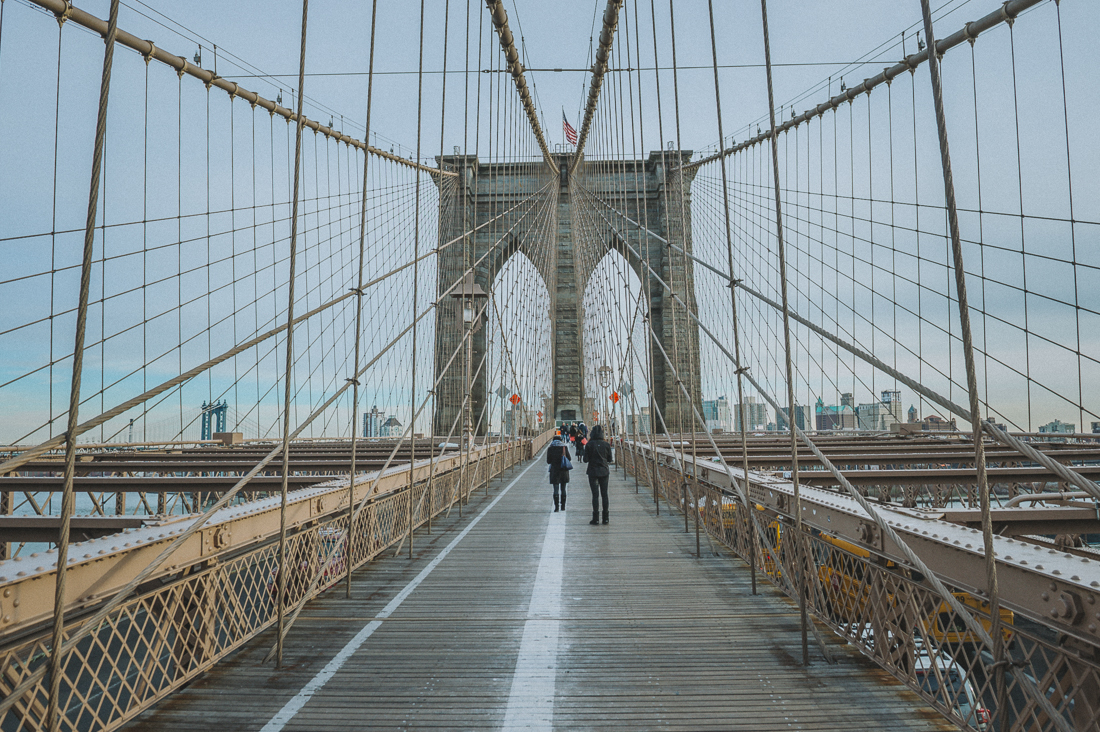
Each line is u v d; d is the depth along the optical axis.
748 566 6.18
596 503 8.92
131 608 2.88
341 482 6.03
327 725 2.91
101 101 2.09
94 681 2.62
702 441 18.44
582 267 33.38
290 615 4.56
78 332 2.09
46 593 2.48
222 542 3.66
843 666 3.55
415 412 6.75
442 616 4.58
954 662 2.73
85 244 2.08
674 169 39.53
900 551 3.12
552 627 4.32
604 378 22.83
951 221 2.20
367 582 5.60
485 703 3.14
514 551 7.02
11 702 2.02
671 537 7.87
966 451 11.32
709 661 3.66
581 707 3.09
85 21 8.55
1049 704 2.04
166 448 14.25
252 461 11.36
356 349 5.20
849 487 3.21
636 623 4.39
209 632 3.53
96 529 5.09
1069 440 12.23
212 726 2.90
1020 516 5.08
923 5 2.26
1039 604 2.21
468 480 11.91
